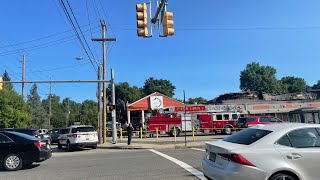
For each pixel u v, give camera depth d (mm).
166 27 16750
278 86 117000
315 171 7562
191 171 12289
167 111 42125
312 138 7867
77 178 11625
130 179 11133
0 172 13516
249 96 61750
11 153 13992
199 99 119938
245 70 121812
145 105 51438
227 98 62719
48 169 14070
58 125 129500
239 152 7527
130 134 28391
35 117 98125
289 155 7543
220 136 37000
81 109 143500
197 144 26125
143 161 15633
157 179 10977
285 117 50844
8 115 52812
